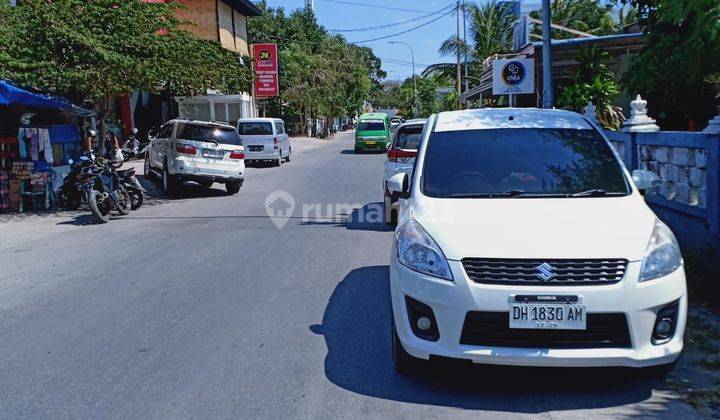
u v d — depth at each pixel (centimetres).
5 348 507
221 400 407
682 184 727
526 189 495
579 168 513
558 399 405
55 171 1355
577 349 385
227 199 1486
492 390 420
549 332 387
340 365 464
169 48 1480
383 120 3409
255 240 951
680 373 439
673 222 758
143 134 2852
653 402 397
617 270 390
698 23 769
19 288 695
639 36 1603
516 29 2045
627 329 386
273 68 3703
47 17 1257
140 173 2005
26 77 1223
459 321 393
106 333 539
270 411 391
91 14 1350
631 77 1116
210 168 1520
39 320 578
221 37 3116
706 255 638
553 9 3069
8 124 1391
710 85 1129
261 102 4650
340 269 757
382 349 496
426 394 415
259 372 451
